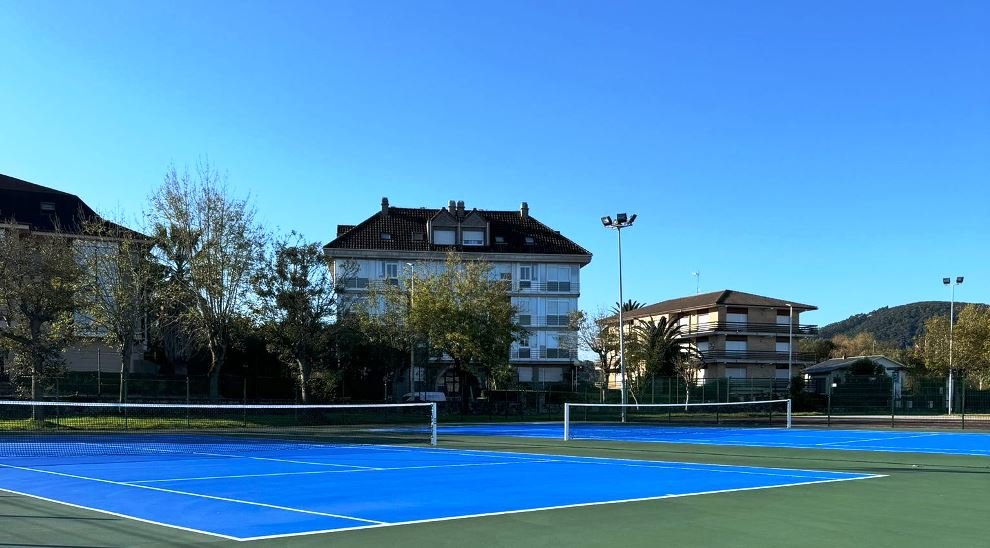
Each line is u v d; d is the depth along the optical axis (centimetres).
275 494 1316
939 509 1202
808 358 8494
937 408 5431
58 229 4231
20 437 2848
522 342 5131
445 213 6950
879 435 3619
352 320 4238
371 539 925
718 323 8175
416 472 1697
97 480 1505
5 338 3381
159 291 3975
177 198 3981
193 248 3994
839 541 936
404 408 4753
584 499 1278
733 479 1605
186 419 3619
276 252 3950
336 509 1151
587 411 5144
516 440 3025
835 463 2045
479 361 4700
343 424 4112
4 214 5444
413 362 4897
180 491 1345
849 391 5662
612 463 1969
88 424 3350
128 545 876
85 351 5297
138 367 5469
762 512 1150
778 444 2903
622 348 4744
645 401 5519
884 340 19000
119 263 3847
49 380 3581
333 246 6619
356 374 5112
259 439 2894
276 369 5366
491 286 4912
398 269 6706
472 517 1087
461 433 3516
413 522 1042
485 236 7050
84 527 989
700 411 5469
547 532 978
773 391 6131
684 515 1116
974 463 2098
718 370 8231
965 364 7125
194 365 5434
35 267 3331
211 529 981
